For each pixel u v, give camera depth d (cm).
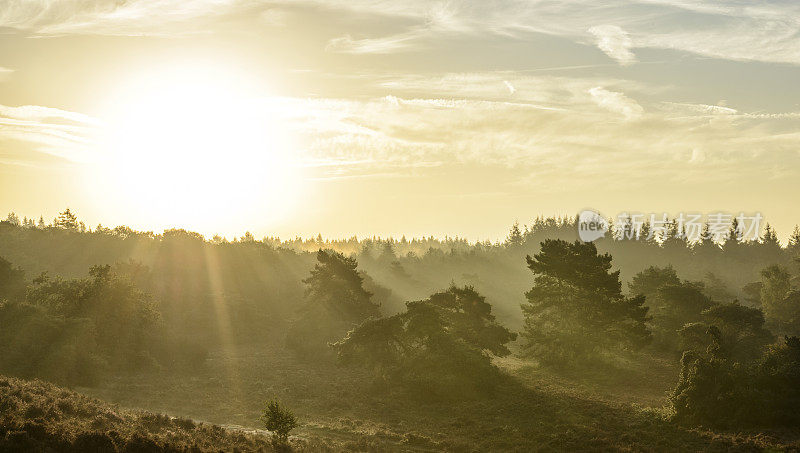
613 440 3994
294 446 3462
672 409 4662
